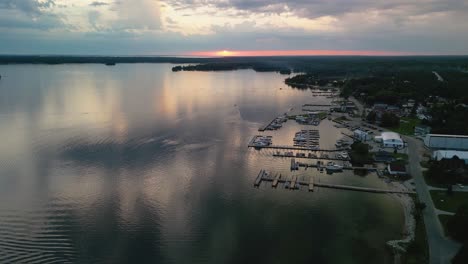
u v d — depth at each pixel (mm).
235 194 80625
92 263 55969
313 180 87750
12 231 64938
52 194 79562
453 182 81938
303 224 67625
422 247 57750
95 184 84938
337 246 60406
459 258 51406
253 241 62062
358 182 86625
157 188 83312
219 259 57094
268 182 87375
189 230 65500
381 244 60750
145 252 58875
